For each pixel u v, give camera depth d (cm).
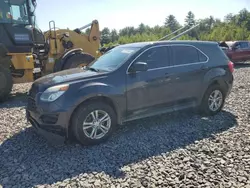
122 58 499
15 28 831
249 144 434
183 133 493
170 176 342
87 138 439
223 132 493
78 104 429
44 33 991
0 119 600
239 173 344
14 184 334
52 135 425
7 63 802
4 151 428
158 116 599
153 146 438
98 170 363
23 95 900
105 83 455
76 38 1016
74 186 327
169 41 548
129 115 488
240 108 655
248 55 1856
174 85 531
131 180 336
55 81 447
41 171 363
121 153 414
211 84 591
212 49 607
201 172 349
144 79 491
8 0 815
